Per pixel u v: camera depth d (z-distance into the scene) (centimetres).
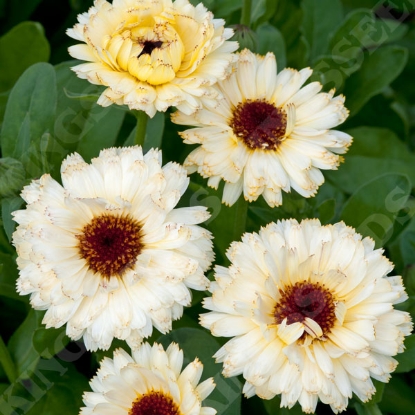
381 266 43
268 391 43
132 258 43
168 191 44
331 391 42
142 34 45
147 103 44
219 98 45
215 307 43
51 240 43
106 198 44
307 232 44
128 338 43
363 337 42
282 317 43
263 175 45
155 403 43
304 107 47
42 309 44
